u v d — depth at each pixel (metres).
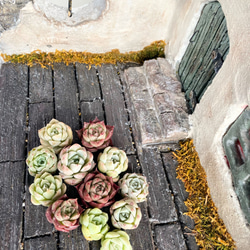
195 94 1.50
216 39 1.26
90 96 1.63
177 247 1.25
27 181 1.31
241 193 1.14
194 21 1.43
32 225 1.21
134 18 1.62
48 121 1.51
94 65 1.77
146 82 1.70
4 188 1.28
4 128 1.45
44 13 1.49
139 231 1.26
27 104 1.54
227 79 1.14
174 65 1.71
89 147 1.29
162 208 1.34
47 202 1.13
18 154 1.38
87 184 1.12
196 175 1.41
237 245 1.20
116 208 1.12
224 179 1.23
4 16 1.43
